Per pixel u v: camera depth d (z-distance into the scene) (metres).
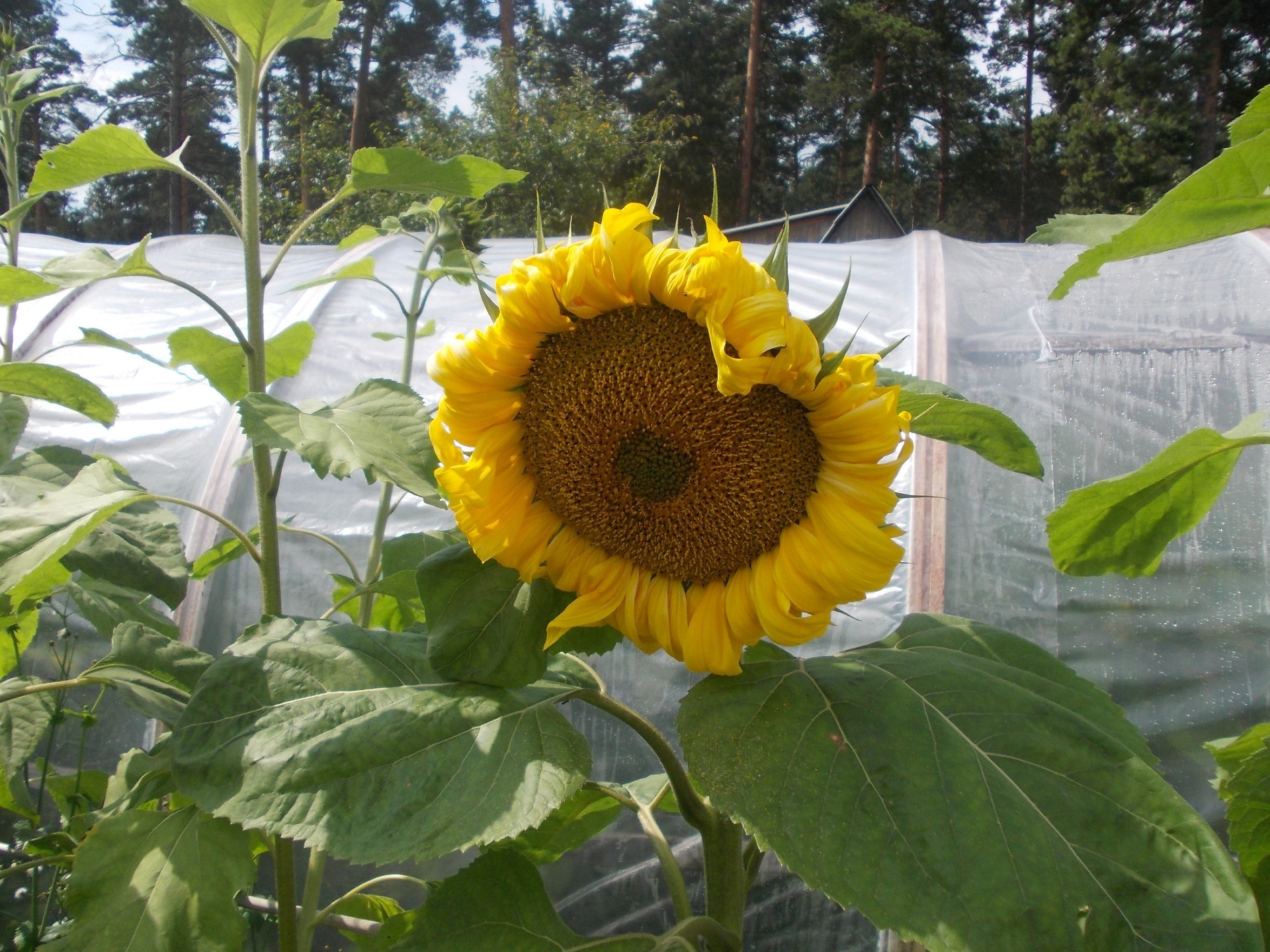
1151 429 1.44
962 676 0.61
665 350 0.59
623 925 1.32
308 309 1.82
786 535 0.59
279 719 0.63
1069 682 0.69
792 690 0.60
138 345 1.82
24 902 1.21
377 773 0.59
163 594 0.83
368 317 1.81
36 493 0.90
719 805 0.54
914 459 1.43
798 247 2.05
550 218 7.50
